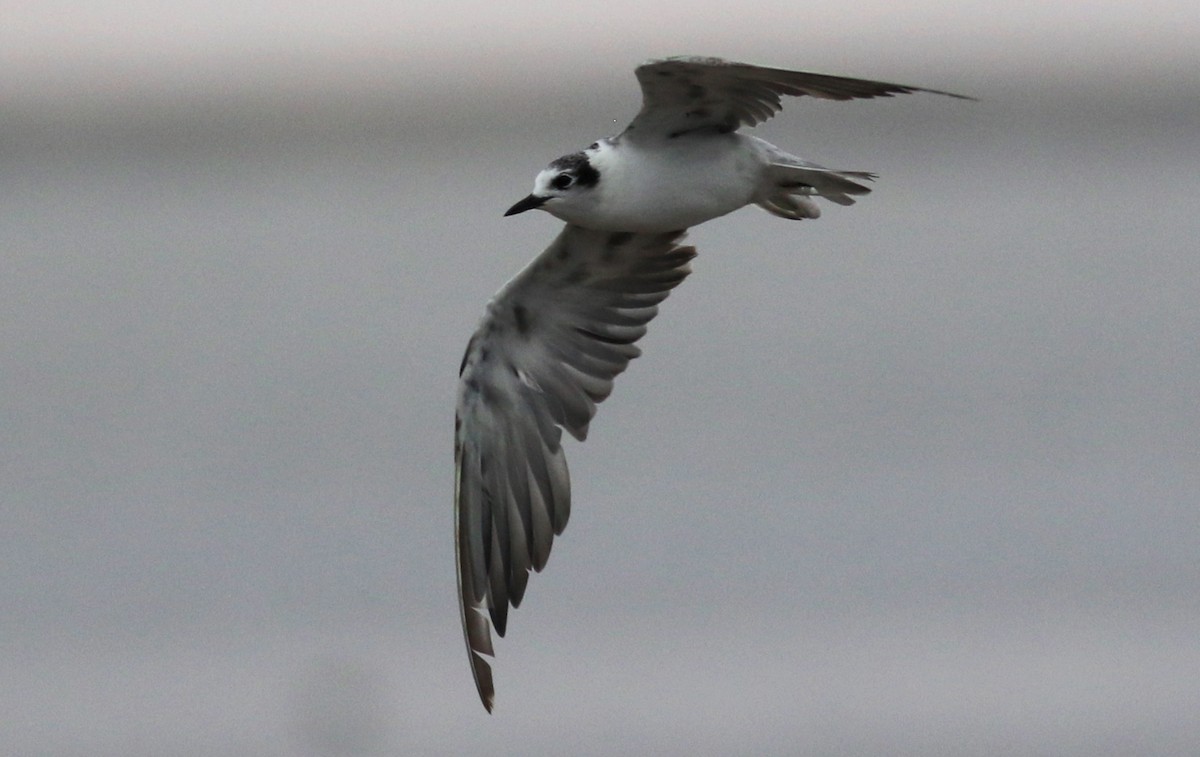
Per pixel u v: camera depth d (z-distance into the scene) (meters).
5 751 21.94
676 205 10.70
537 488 11.77
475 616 11.82
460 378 11.73
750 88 10.05
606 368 11.72
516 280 11.46
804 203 10.96
